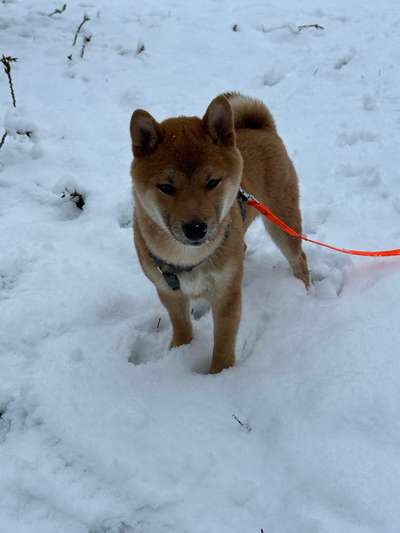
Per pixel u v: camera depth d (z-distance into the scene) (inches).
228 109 24.4
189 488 21.8
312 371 26.0
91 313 31.7
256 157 31.5
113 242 37.7
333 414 23.6
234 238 26.1
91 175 43.7
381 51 62.3
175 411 25.3
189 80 58.1
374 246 35.5
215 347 28.1
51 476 22.8
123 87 56.3
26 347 29.1
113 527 21.1
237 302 27.2
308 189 41.9
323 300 31.6
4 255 35.1
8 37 63.6
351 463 21.7
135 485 22.0
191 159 23.5
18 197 41.3
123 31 68.1
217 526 20.6
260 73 59.5
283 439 23.1
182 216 23.1
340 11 75.3
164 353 30.5
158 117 51.1
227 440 23.6
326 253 36.0
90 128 49.4
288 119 51.1
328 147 46.6
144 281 34.6
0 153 45.1
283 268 35.7
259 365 27.5
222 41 66.6
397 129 48.2
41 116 50.4
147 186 24.3
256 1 79.4
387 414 23.4
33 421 25.3
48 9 73.0
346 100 53.5
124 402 25.9
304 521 20.2
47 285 33.4
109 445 23.7
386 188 40.6
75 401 25.9
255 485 21.7
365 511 20.3
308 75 58.3
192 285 26.3
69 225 39.4
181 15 73.7
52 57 60.6
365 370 25.4
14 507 21.9
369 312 29.2
